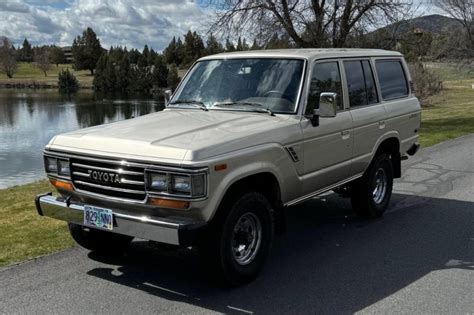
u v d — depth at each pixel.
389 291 4.66
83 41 147.62
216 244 4.45
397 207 7.63
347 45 19.81
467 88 47.47
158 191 4.19
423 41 27.56
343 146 5.96
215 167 4.20
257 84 5.62
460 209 7.52
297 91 5.39
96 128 5.06
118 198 4.42
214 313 4.23
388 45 20.55
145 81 93.00
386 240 6.10
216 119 5.14
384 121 6.78
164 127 4.85
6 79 126.94
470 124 19.55
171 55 90.75
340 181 6.14
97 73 105.19
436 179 9.64
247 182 4.78
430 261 5.42
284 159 5.01
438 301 4.45
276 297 4.54
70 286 4.76
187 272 5.12
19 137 34.84
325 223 6.81
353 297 4.54
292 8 19.39
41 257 5.50
